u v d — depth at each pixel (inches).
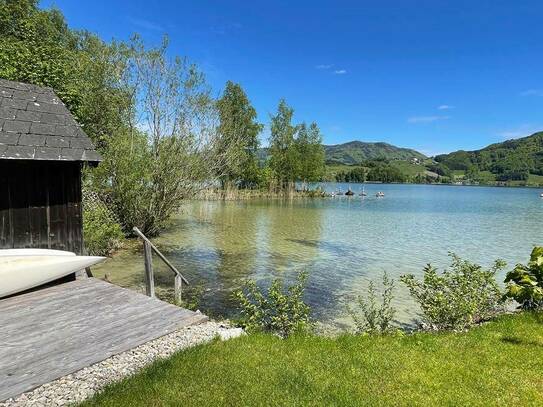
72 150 265.4
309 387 168.2
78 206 291.1
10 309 224.5
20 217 258.1
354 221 1121.4
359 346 224.5
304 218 1156.5
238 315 349.4
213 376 169.5
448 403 164.6
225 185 1782.7
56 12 997.8
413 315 360.8
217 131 765.3
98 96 705.0
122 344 185.5
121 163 669.9
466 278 320.5
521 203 2030.0
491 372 193.8
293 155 2114.9
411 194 2979.8
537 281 303.9
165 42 700.0
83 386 155.0
